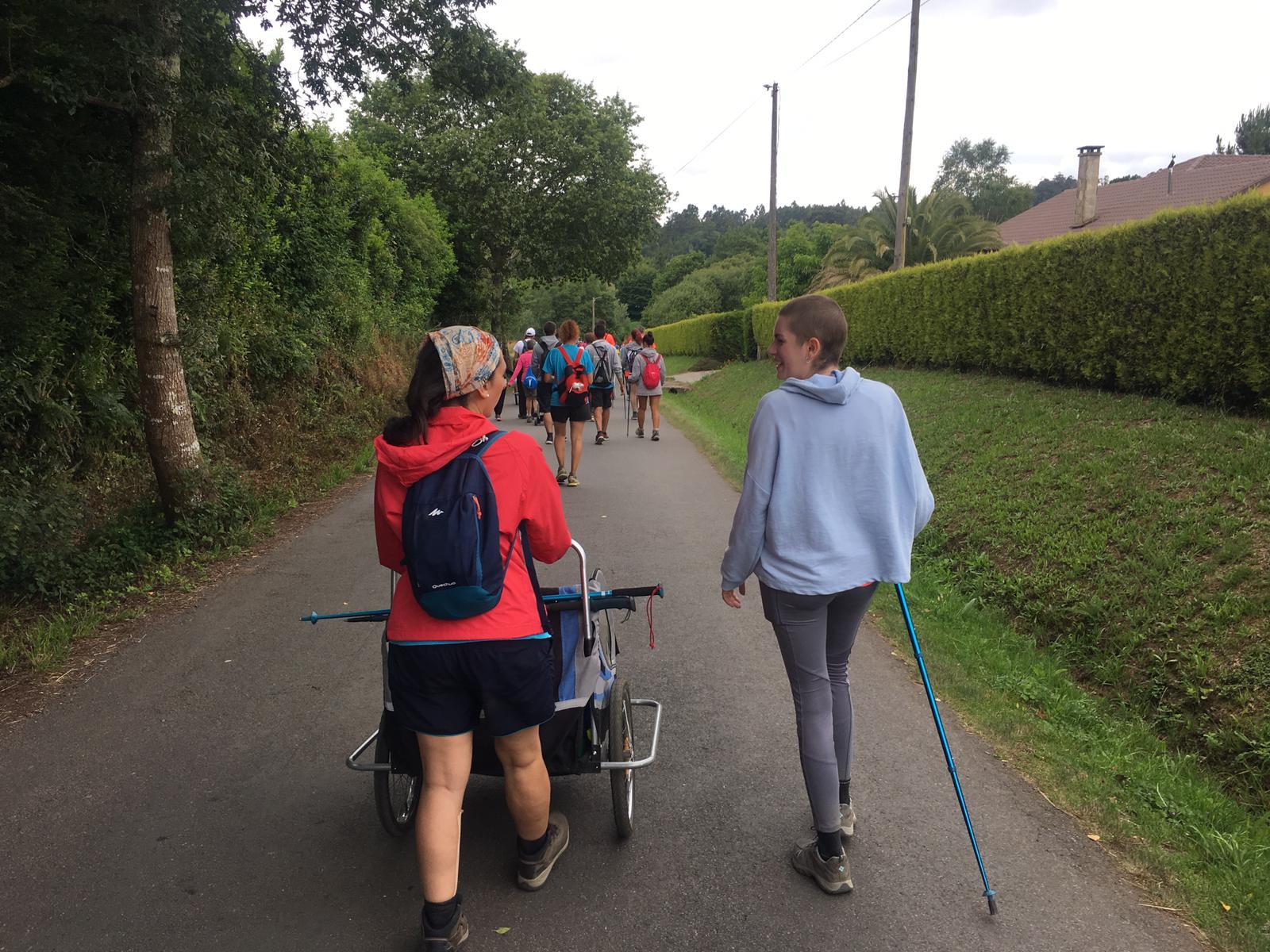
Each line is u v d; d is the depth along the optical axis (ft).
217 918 8.74
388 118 92.27
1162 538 17.39
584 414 31.45
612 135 95.09
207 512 22.40
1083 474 21.80
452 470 7.47
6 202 19.12
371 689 14.14
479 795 11.06
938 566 20.89
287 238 39.50
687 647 15.98
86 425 23.50
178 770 11.64
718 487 31.68
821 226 198.70
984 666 15.14
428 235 69.46
